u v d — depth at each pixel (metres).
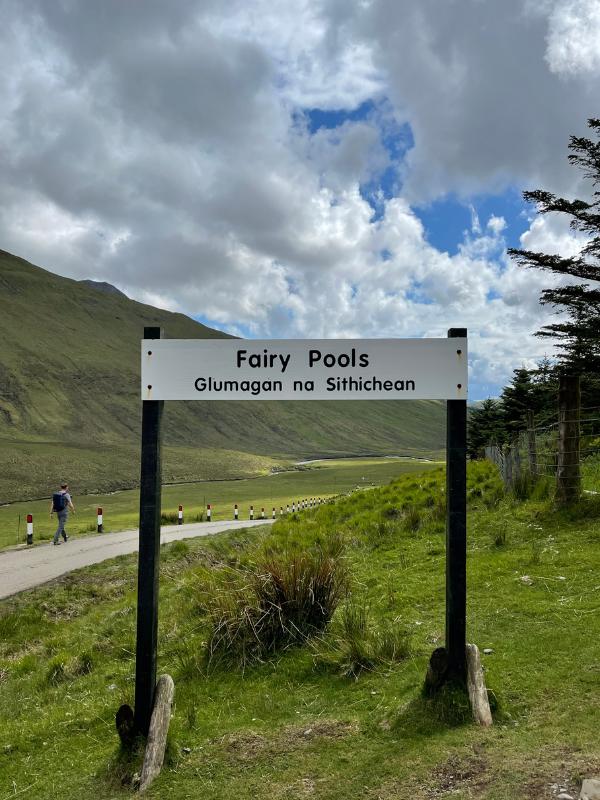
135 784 3.82
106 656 7.32
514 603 5.87
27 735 5.02
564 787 3.09
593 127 12.58
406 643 5.21
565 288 13.41
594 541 7.67
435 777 3.39
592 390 14.68
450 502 4.30
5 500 78.44
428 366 4.43
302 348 4.50
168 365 4.48
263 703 4.69
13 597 12.03
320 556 6.69
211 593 7.08
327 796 3.39
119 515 48.31
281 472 145.88
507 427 26.39
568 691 4.07
